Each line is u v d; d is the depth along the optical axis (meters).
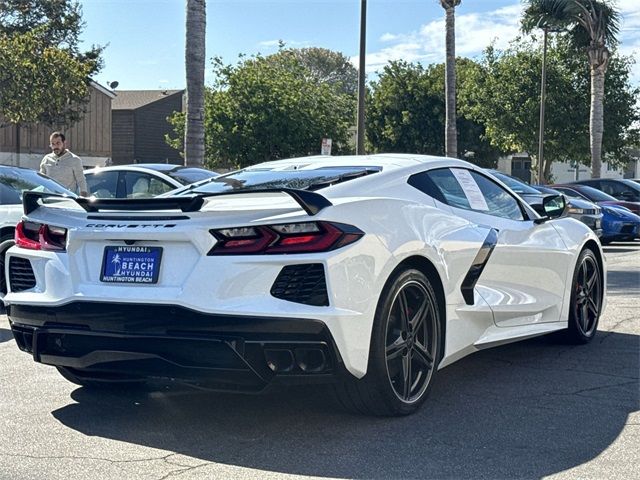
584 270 6.35
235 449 3.94
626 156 37.22
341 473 3.60
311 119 31.02
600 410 4.54
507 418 4.39
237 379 3.88
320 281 3.82
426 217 4.58
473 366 5.65
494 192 5.59
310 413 4.52
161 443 4.05
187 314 3.85
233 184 5.00
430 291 4.50
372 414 4.35
